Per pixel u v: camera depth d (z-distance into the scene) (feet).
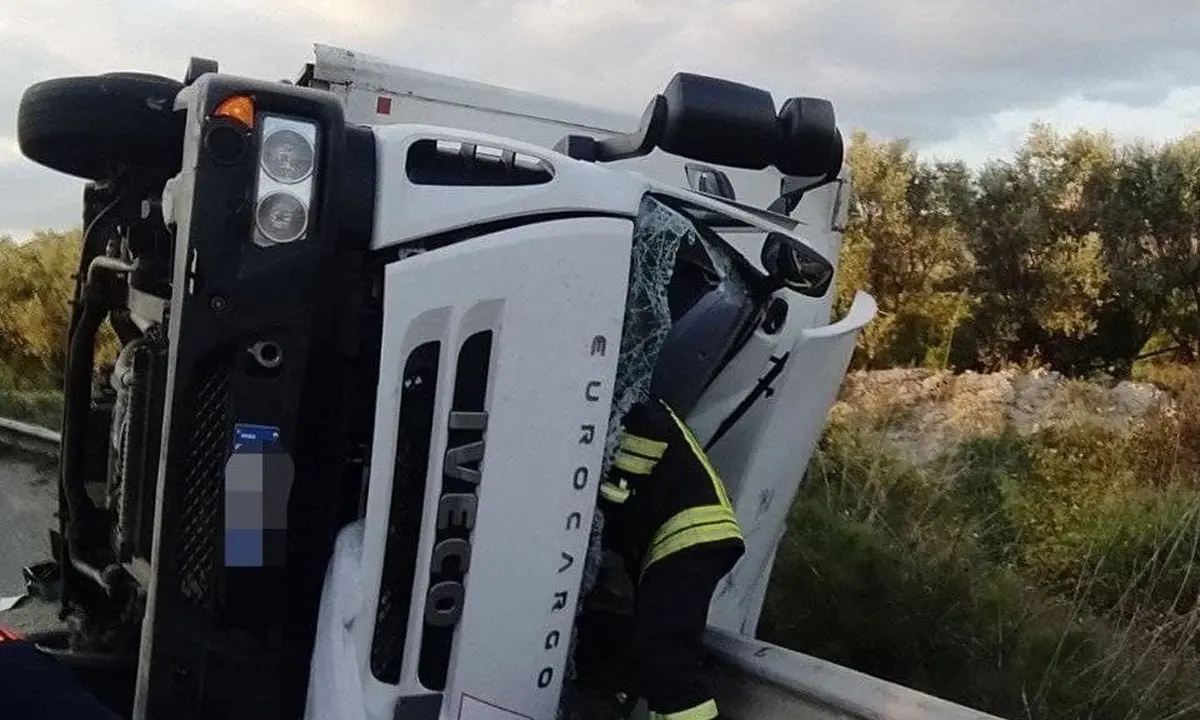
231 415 7.25
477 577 7.69
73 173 10.50
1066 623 14.80
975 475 22.03
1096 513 19.44
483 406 7.67
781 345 10.50
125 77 9.01
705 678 9.41
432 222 7.57
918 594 15.10
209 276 7.11
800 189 11.64
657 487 8.44
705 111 8.91
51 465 23.07
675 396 9.46
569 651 8.38
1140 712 12.94
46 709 6.38
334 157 7.32
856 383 31.71
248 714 7.61
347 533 7.80
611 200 8.05
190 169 7.17
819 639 14.79
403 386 7.53
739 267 9.95
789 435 10.96
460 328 7.54
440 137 7.76
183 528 7.36
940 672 14.24
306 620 7.79
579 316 7.84
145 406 9.12
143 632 7.56
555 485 7.86
